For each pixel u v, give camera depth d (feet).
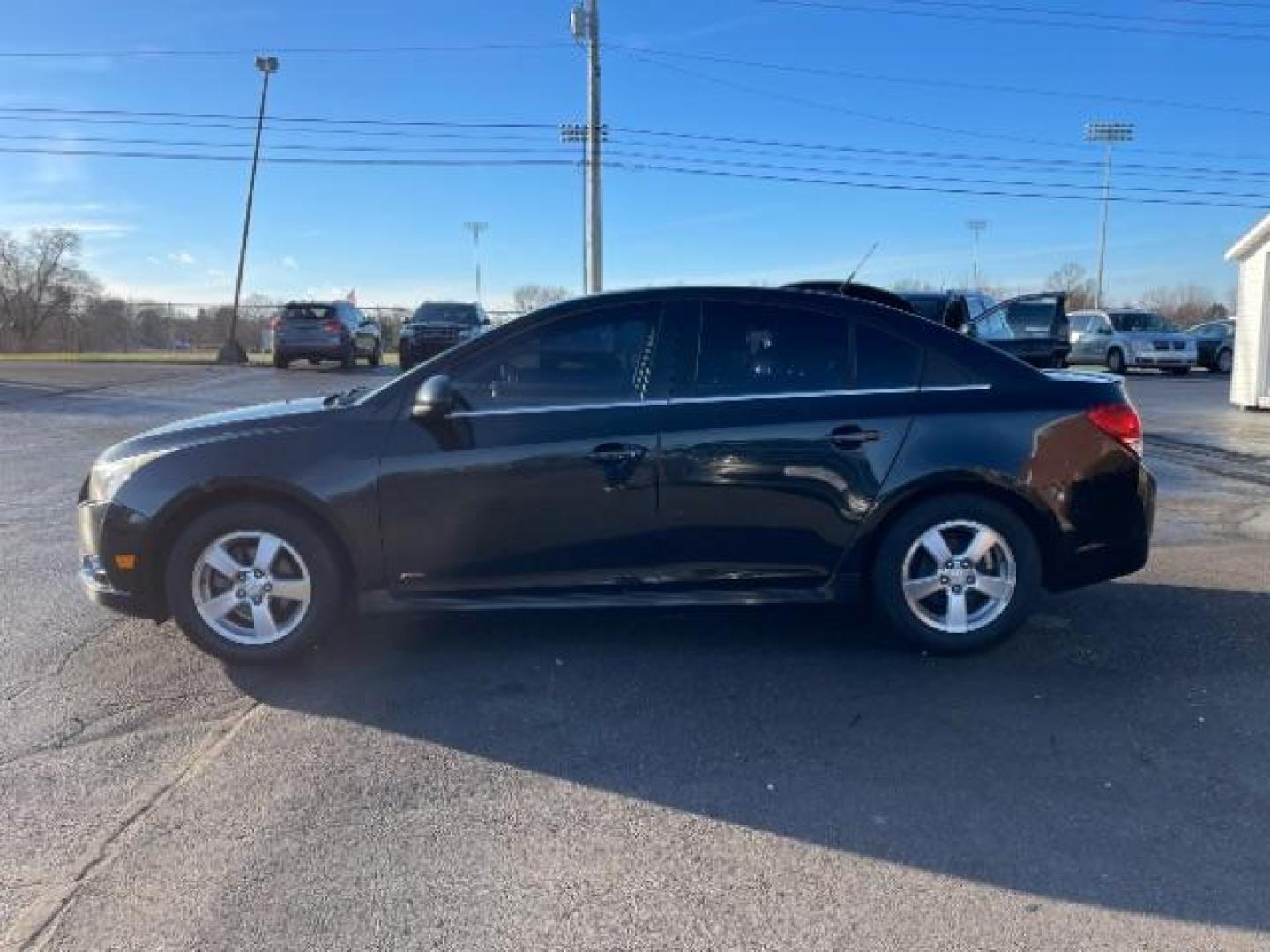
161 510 15.07
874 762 12.54
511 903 9.66
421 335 85.20
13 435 43.55
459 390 15.57
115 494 15.25
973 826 11.04
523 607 15.65
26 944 9.05
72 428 46.14
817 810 11.40
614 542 15.49
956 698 14.49
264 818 11.21
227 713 14.06
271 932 9.23
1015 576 15.90
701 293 15.92
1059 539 15.87
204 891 9.84
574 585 15.66
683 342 15.75
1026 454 15.61
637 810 11.41
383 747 13.00
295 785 11.98
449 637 17.04
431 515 15.29
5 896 9.78
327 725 13.64
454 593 15.61
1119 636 17.07
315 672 15.55
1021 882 9.99
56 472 33.94
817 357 15.89
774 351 15.87
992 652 16.33
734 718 13.85
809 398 15.64
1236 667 15.66
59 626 17.65
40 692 14.78
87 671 15.60
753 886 9.95
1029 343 49.55
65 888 9.91
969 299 50.44
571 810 11.41
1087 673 15.43
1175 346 94.84
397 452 15.23
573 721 13.75
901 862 10.35
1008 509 15.84
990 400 15.79
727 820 11.19
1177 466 36.32
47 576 20.76
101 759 12.67
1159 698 14.48
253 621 15.47
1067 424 15.75
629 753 12.82
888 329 16.01
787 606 18.53
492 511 15.31
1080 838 10.79
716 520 15.49
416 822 11.12
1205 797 11.67
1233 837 10.82
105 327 160.86
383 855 10.47
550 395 15.58
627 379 15.65
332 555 15.42
